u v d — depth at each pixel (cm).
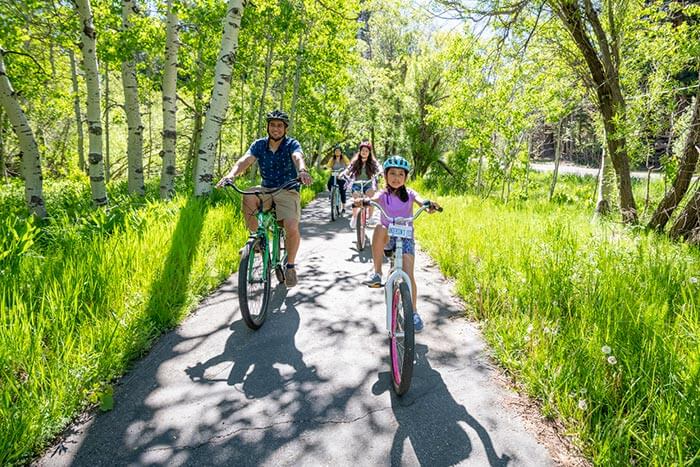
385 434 262
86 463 237
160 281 439
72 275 381
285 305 465
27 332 294
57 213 725
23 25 1005
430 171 2053
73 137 2591
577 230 688
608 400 264
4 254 384
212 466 237
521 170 1527
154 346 369
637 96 691
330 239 808
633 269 445
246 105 2294
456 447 251
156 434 261
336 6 1526
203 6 1044
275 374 329
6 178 1653
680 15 806
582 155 3928
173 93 1098
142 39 1021
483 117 1299
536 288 421
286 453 246
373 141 2855
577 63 814
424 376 327
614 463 223
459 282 515
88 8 782
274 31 1364
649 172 813
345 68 1995
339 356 358
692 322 312
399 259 332
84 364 301
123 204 810
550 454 244
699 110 674
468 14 645
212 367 338
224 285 521
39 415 250
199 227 620
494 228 710
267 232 424
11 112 672
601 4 759
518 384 312
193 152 1731
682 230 694
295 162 430
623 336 308
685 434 221
